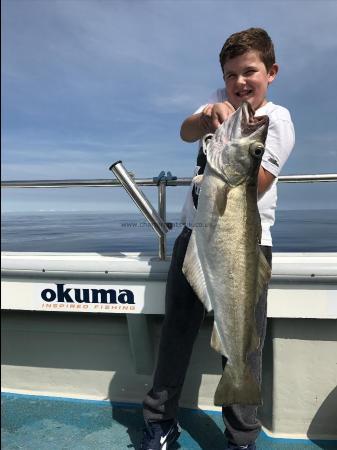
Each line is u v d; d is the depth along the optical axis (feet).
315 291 3.96
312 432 4.28
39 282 4.48
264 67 3.52
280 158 3.42
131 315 4.51
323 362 4.20
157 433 3.94
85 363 5.07
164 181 4.34
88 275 4.35
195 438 4.36
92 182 4.58
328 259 4.16
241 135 3.06
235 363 3.22
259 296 3.30
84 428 4.53
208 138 3.39
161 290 4.25
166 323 3.87
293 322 4.21
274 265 3.97
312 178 4.15
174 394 3.93
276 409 4.32
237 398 3.22
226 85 3.65
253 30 3.53
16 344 5.18
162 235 4.34
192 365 4.83
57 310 4.47
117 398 5.02
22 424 4.58
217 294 3.22
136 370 4.88
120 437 4.38
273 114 3.50
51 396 5.10
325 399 4.23
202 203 3.24
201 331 4.79
